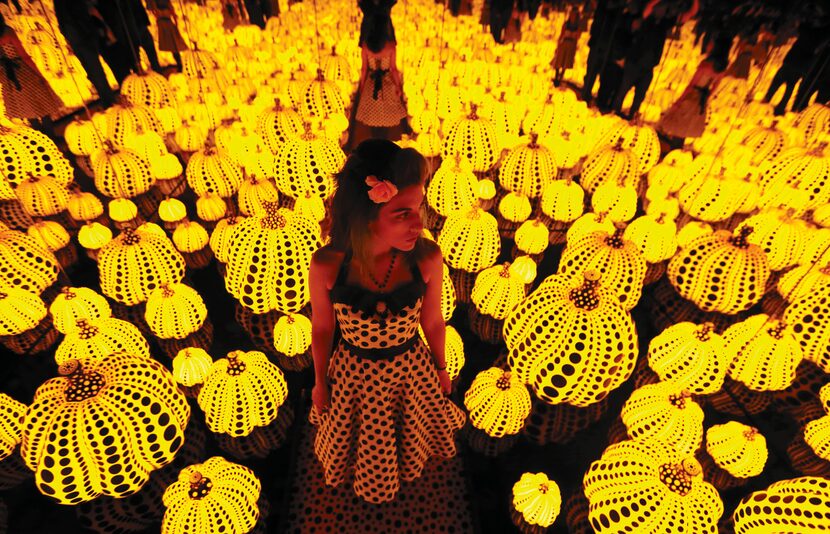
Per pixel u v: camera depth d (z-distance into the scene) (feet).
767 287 13.98
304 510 8.23
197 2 35.53
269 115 17.62
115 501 8.45
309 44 29.12
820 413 10.67
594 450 9.76
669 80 26.55
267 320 12.41
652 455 7.68
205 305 12.46
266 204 11.35
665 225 13.83
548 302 9.73
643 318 13.04
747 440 9.06
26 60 16.85
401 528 8.05
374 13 17.37
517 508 8.32
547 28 35.99
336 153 15.57
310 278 6.42
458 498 8.51
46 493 7.65
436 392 7.66
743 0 18.02
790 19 19.16
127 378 7.93
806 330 11.38
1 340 11.36
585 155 20.13
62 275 13.23
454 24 34.42
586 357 9.15
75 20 18.66
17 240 11.48
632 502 7.20
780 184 16.63
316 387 7.72
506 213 16.06
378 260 6.00
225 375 9.09
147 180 16.01
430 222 16.10
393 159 5.24
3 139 14.71
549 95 20.12
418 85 23.32
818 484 7.04
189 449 9.37
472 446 9.66
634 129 18.24
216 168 15.75
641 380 11.35
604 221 13.71
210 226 15.40
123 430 7.61
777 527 7.09
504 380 9.38
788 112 23.03
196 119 19.44
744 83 24.54
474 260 13.44
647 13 19.77
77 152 17.95
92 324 9.74
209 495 7.13
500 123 19.72
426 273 6.40
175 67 26.48
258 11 30.63
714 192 15.72
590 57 24.31
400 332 6.46
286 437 9.67
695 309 13.23
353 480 8.66
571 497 8.93
